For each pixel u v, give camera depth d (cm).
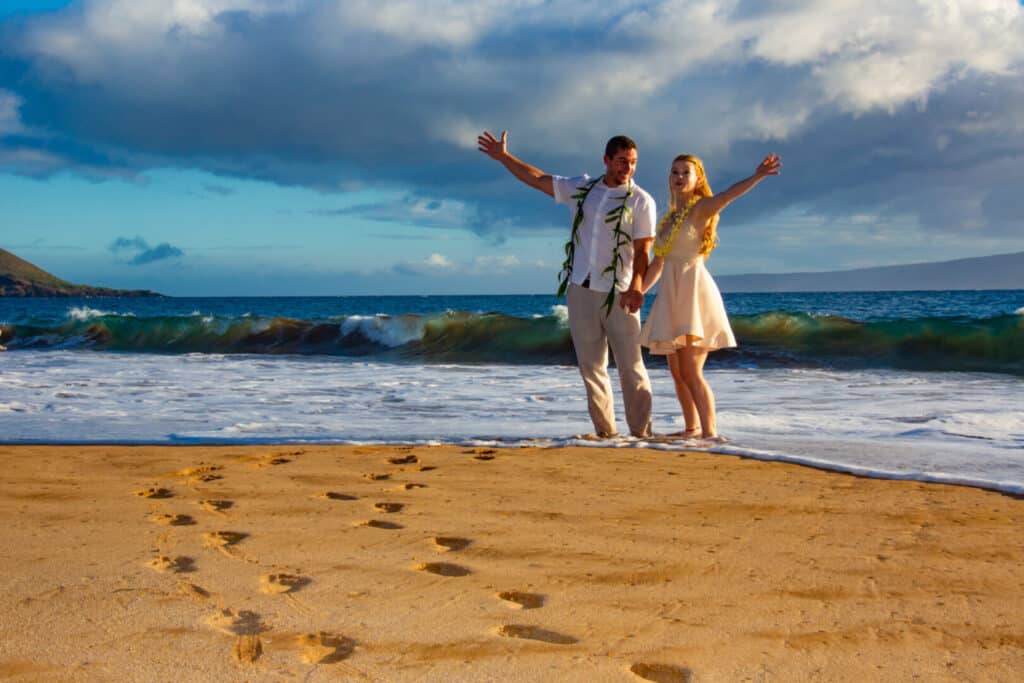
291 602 207
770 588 217
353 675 163
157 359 1297
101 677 162
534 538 268
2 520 296
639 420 496
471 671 165
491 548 257
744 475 371
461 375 984
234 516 300
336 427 563
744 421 572
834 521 287
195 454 445
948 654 174
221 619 195
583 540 265
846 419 576
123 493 342
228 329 1617
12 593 214
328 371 1050
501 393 781
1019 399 684
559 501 321
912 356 1063
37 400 732
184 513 305
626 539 266
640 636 185
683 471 382
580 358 504
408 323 1433
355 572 233
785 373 974
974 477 365
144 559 245
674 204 484
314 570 234
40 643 180
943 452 433
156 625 190
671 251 477
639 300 472
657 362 1150
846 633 186
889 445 460
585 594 214
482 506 314
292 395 771
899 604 204
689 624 192
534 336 1322
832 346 1127
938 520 287
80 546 260
